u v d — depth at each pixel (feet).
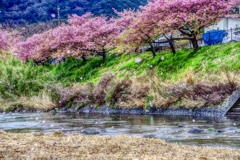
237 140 44.88
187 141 45.32
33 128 64.64
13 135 45.96
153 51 140.67
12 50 209.05
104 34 169.27
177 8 123.65
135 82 103.50
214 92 81.71
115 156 32.96
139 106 94.07
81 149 36.40
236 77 82.53
